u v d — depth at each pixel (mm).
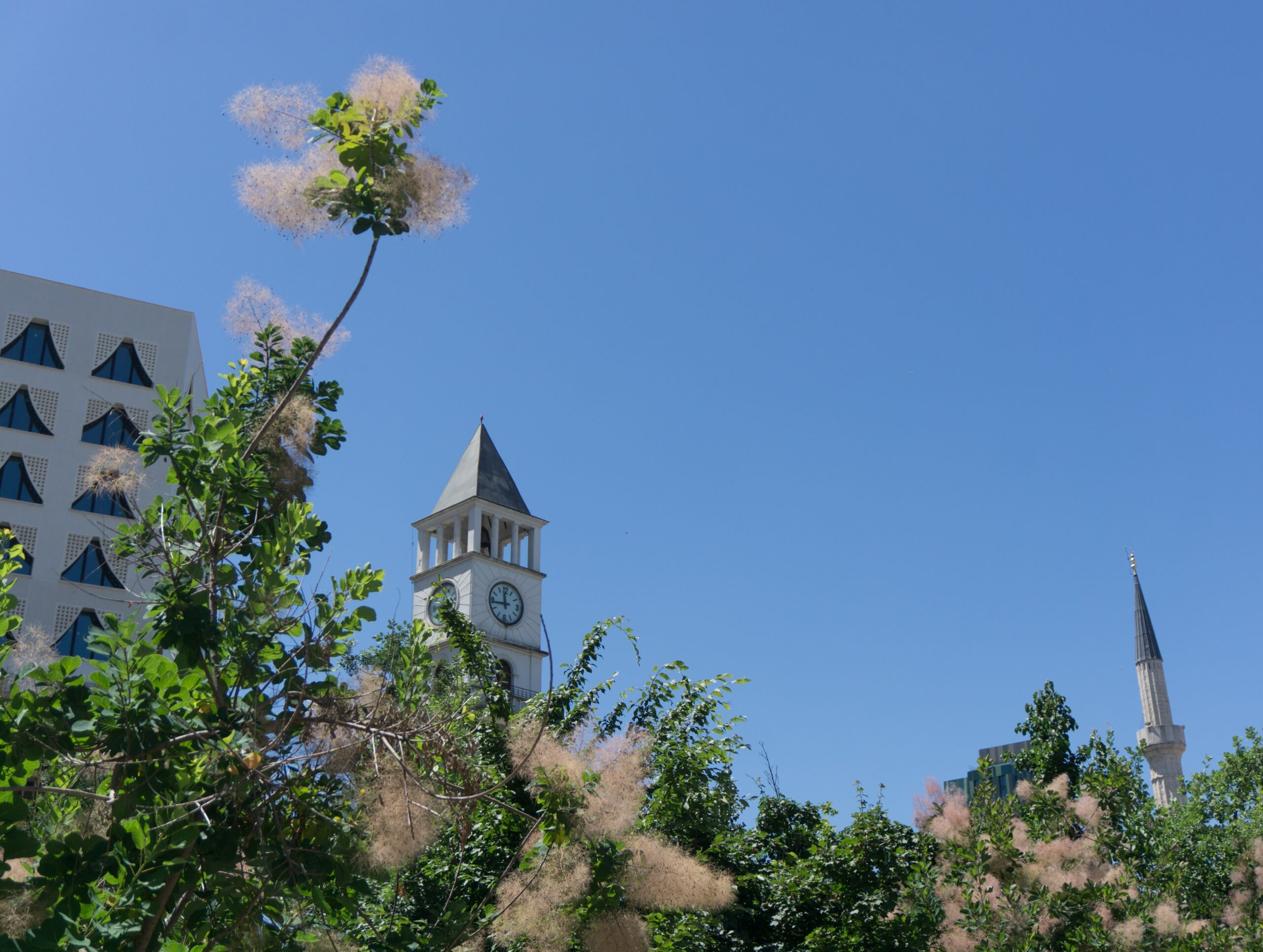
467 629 11602
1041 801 14531
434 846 9500
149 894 5590
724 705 10977
